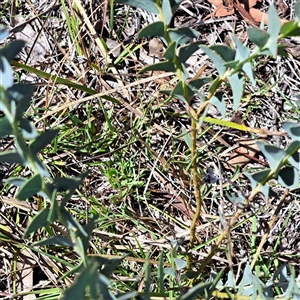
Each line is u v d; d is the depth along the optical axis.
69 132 1.99
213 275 1.30
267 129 2.14
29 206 1.87
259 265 1.71
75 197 1.91
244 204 1.08
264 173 0.95
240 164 2.03
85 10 2.31
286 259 1.76
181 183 1.91
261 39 0.72
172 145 2.01
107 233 1.77
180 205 1.92
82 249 0.74
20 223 1.90
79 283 0.46
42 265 1.75
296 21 0.68
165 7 0.79
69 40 2.29
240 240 1.79
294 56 2.20
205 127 2.06
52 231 1.74
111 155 1.99
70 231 0.75
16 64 1.86
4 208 1.91
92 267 0.46
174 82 2.13
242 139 2.05
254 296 1.00
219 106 0.98
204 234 1.84
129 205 1.92
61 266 1.74
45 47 2.30
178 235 1.82
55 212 0.74
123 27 2.29
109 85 2.20
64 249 1.76
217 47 0.81
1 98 0.61
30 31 2.33
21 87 0.67
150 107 2.04
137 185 1.91
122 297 0.65
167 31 0.83
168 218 1.92
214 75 2.21
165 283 1.67
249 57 0.77
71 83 1.95
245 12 2.28
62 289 1.56
